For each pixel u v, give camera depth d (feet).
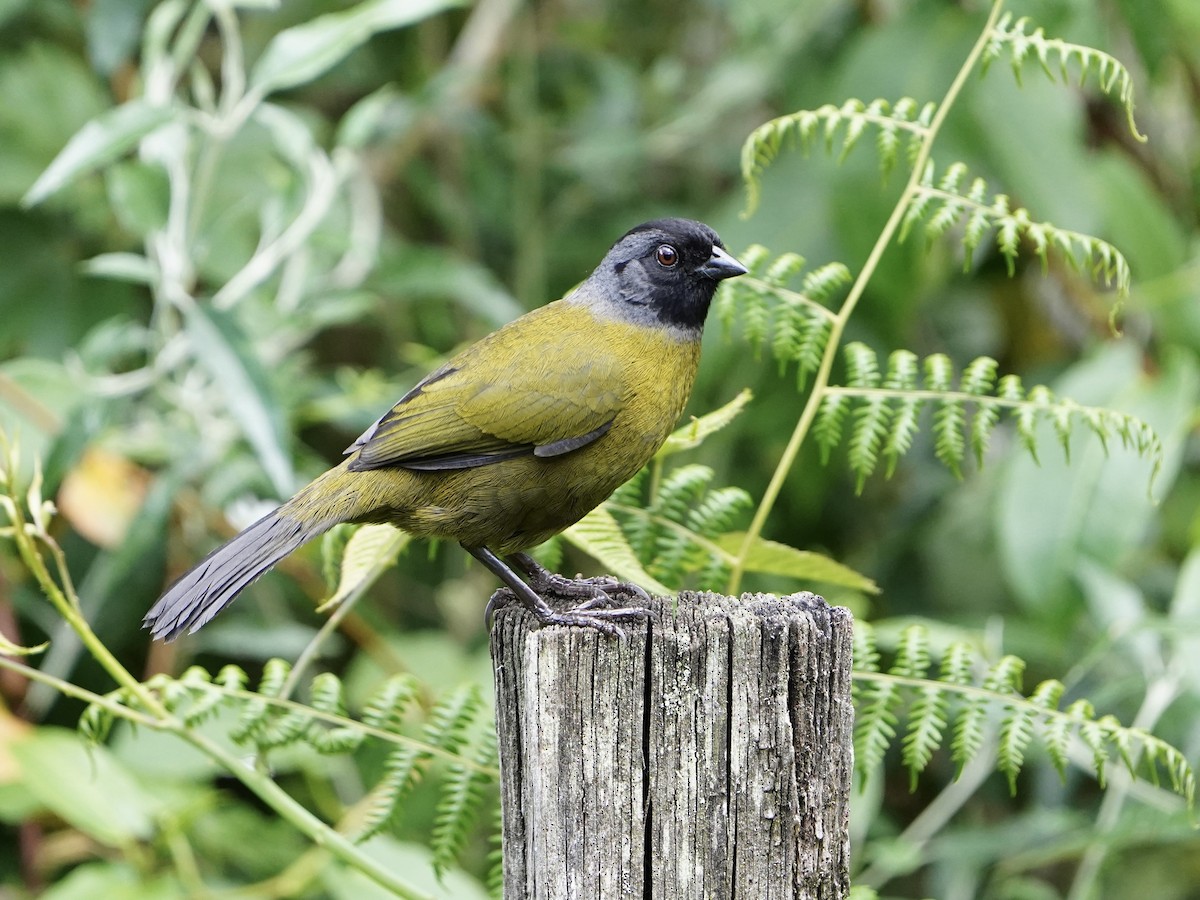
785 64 41.39
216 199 38.65
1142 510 32.99
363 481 26.84
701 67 51.83
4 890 32.07
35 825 32.91
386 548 27.94
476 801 24.27
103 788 28.73
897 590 42.73
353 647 44.96
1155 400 33.99
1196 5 38.29
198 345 30.27
